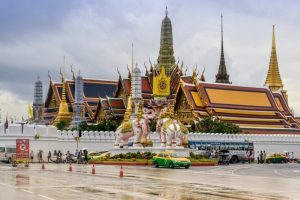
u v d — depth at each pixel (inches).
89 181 1472.7
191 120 5059.1
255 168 2527.1
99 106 6048.2
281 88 6545.3
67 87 6387.8
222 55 7691.9
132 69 5556.1
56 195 1066.7
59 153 3265.3
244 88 5364.2
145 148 3137.3
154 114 4682.6
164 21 6530.5
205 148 3722.9
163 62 6353.3
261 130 5093.5
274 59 6683.1
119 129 3243.1
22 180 1493.6
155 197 1046.4
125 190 1195.9
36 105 7066.9
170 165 2444.6
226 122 4958.2
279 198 1058.7
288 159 3890.3
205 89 5167.3
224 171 2170.3
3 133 3452.3
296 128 5413.4
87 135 3841.0
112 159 2935.5
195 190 1214.9
